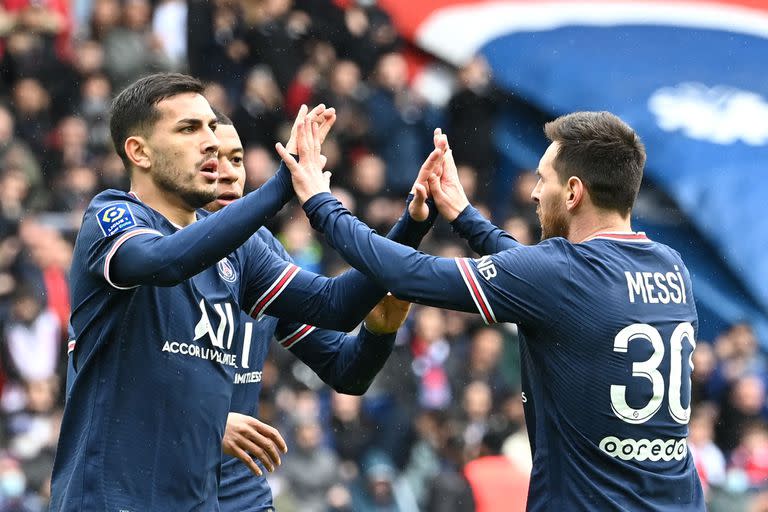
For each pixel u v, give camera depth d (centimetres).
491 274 1416
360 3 4566
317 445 3278
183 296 1449
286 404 3294
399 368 3547
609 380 1412
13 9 4075
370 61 4453
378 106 4331
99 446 1411
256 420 1543
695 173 4591
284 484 3189
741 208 4544
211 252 1376
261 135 4166
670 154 4619
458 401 3553
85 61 4059
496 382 3638
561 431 1430
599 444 1416
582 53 4800
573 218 1491
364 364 1683
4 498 3045
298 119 1483
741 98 4747
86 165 3928
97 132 3994
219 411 1469
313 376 3434
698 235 4572
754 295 4475
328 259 3822
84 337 1448
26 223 3575
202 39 4172
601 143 1463
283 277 1581
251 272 1576
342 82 4303
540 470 1448
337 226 1447
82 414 1438
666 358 1429
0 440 3191
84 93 4031
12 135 3853
